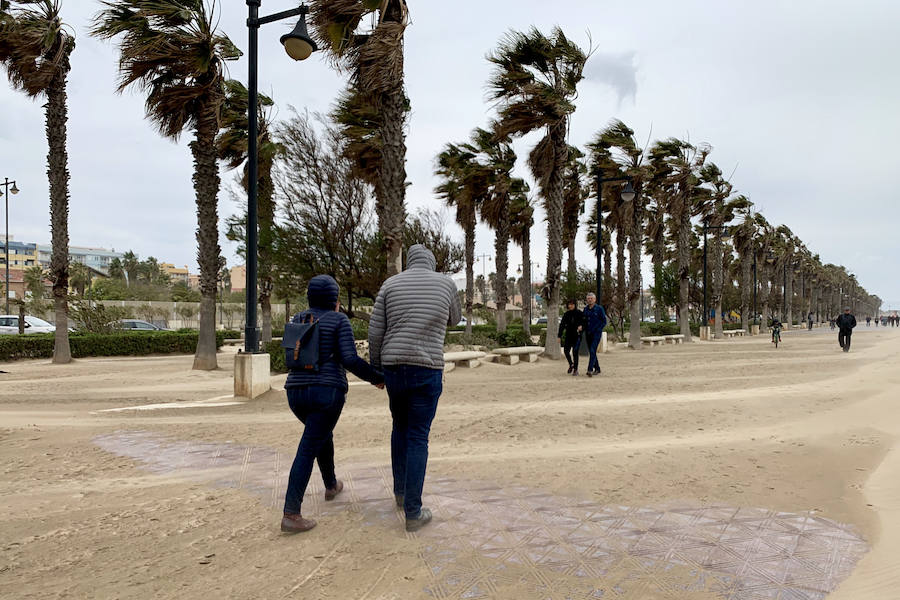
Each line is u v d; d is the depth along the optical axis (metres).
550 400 8.47
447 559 2.82
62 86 16.73
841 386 9.92
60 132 16.80
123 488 4.15
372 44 9.96
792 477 4.30
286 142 14.38
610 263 33.50
